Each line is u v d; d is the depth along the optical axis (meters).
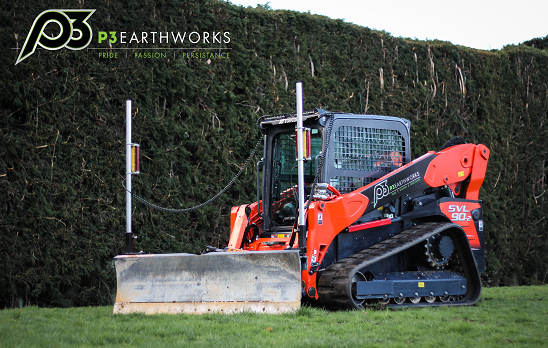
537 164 28.78
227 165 20.58
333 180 15.29
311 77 22.97
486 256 26.08
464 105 27.42
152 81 19.17
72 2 17.84
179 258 13.58
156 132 18.98
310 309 13.03
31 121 16.86
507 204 27.69
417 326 11.44
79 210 17.41
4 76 16.39
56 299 16.67
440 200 17.05
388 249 14.91
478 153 18.11
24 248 16.34
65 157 17.34
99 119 18.08
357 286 14.09
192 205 19.70
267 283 13.09
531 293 19.42
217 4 21.19
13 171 16.41
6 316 13.15
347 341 9.72
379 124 16.33
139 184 18.59
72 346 9.50
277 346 9.27
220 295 13.24
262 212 16.48
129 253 14.59
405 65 25.84
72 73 17.67
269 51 22.11
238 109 21.28
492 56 28.70
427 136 25.72
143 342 9.80
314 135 15.93
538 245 28.20
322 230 14.38
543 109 29.67
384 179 15.74
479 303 16.28
